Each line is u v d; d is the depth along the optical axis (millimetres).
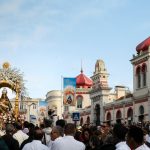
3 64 51625
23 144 15078
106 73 89500
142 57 68188
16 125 18406
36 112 93812
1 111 49094
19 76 52000
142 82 68938
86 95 114688
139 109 69438
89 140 16797
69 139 12664
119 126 11758
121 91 98625
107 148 11977
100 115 88438
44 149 12922
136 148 9922
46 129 17359
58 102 130250
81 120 102125
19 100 55188
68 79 41375
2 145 13047
